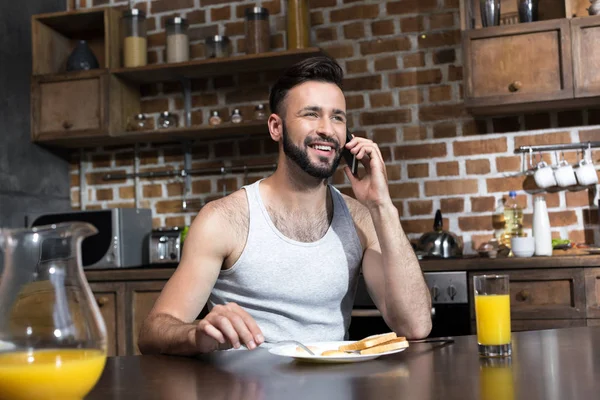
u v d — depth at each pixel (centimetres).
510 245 320
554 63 306
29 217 364
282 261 179
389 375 106
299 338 180
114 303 330
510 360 115
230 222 179
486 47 313
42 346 82
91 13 376
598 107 330
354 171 187
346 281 185
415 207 352
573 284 280
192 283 170
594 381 96
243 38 381
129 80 383
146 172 391
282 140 185
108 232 345
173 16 392
